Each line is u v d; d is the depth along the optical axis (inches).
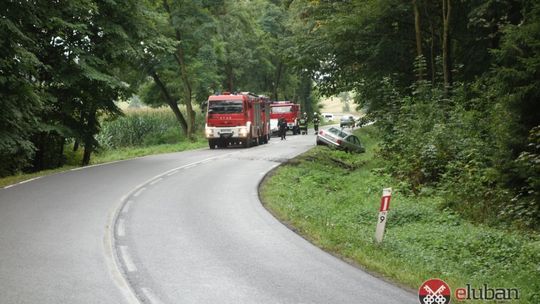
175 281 320.2
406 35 1133.7
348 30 1101.1
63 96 995.9
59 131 973.8
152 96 1989.4
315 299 292.2
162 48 1074.7
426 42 1141.7
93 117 1063.6
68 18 933.2
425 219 561.9
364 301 290.4
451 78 979.3
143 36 1030.4
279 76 2741.1
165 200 600.4
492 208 583.2
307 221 510.6
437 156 727.7
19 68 797.2
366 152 1380.4
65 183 708.0
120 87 1008.9
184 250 391.9
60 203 561.6
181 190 673.6
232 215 526.0
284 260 370.3
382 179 785.6
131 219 496.4
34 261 353.1
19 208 530.3
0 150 816.3
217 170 890.1
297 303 285.6
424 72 1087.0
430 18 1040.2
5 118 796.0
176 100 1988.2
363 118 1090.7
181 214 525.0
